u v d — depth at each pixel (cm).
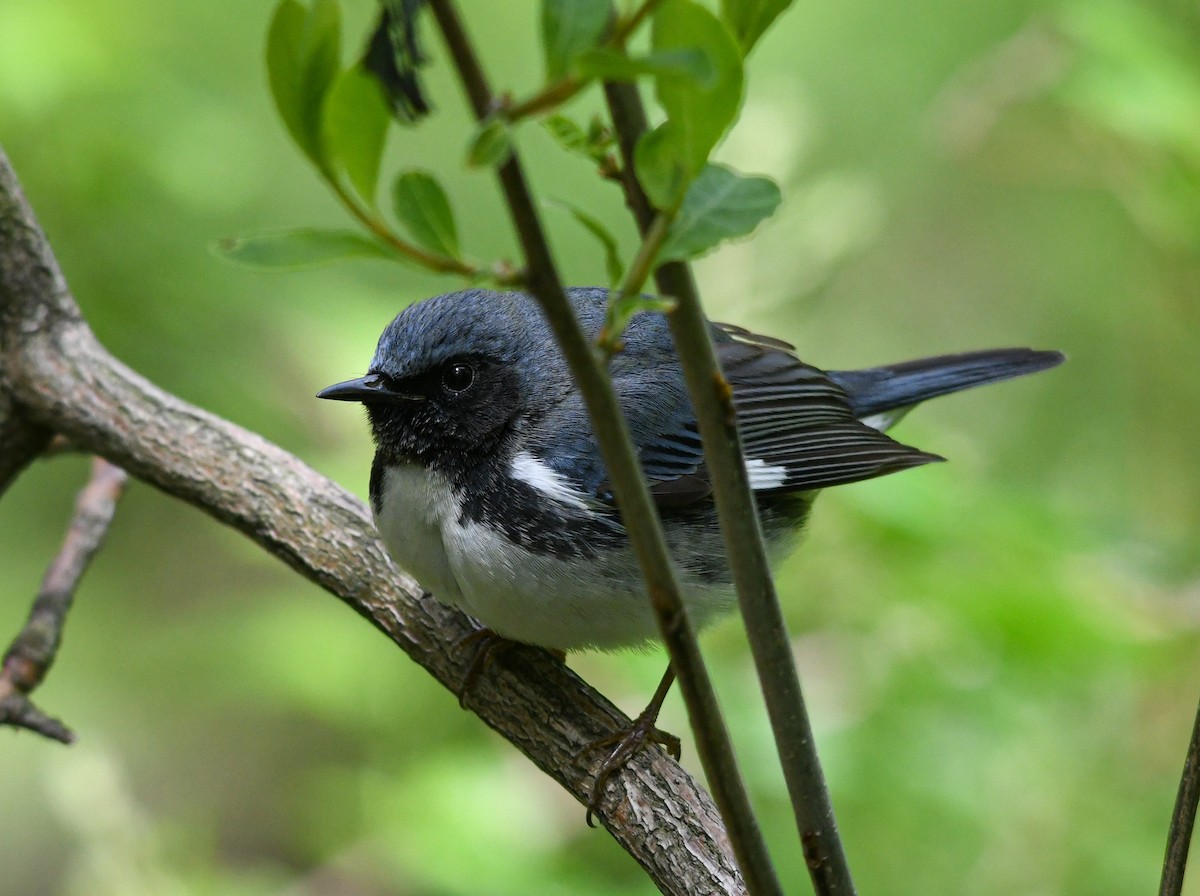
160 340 1183
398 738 1185
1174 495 1338
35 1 1175
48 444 855
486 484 749
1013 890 1008
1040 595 1014
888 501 1037
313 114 291
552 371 779
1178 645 1062
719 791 369
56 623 791
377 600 786
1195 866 1069
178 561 1390
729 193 318
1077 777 1029
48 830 1386
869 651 1061
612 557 735
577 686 750
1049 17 1174
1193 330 1340
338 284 1248
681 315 346
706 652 1045
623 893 993
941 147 1307
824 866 406
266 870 1212
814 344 1462
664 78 288
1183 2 1241
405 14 293
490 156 267
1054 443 1388
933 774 1005
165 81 1243
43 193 1180
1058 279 1461
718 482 364
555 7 277
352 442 1151
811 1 1559
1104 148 1214
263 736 1444
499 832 1005
